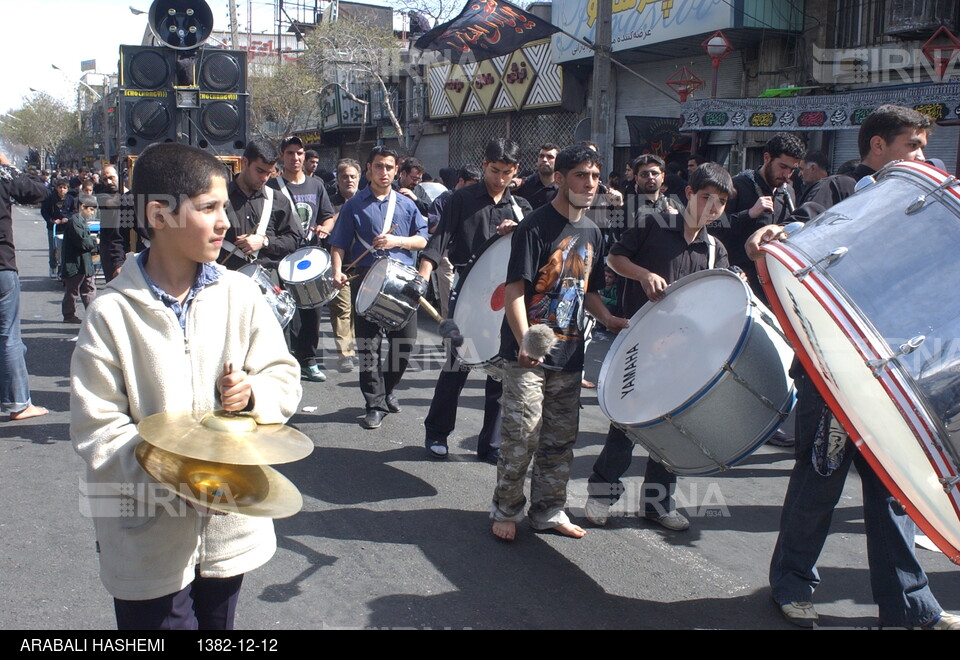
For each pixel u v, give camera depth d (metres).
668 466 3.54
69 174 37.69
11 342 5.80
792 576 3.38
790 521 3.36
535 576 3.75
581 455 5.42
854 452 3.18
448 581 3.69
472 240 5.26
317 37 22.53
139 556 2.04
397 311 5.18
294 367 2.26
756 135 12.48
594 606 3.49
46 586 3.57
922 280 2.39
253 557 2.21
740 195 5.38
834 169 11.52
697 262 4.11
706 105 11.01
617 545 4.08
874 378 2.41
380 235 5.79
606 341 9.02
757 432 3.23
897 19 10.31
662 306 3.89
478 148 20.02
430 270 5.26
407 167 8.66
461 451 5.46
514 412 3.94
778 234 2.98
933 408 2.25
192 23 8.94
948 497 2.29
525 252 3.82
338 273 5.86
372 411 5.90
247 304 2.20
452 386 5.21
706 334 3.43
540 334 3.45
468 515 4.42
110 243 7.97
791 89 11.31
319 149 29.72
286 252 6.22
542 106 17.11
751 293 3.33
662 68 14.87
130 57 8.77
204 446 1.84
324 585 3.63
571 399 4.05
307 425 5.94
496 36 11.85
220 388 1.98
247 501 1.89
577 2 15.28
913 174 2.65
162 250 2.08
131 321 2.02
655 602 3.53
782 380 3.23
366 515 4.39
